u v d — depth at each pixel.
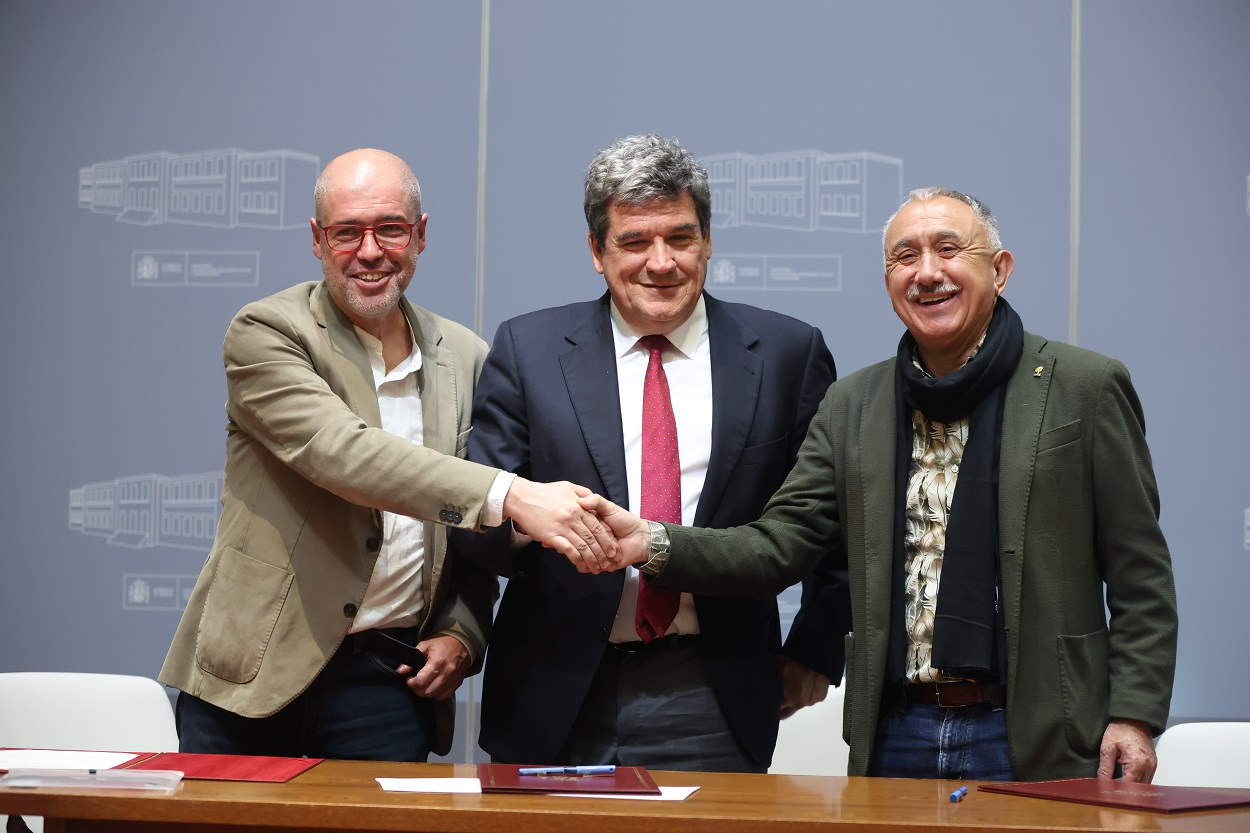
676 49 3.58
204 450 3.62
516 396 2.38
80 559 3.62
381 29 3.64
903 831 1.51
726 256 3.56
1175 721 3.42
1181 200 3.48
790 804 1.64
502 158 3.61
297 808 1.58
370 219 2.31
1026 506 2.06
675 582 2.17
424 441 2.40
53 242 3.67
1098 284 3.48
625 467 2.31
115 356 3.64
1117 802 1.64
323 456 2.21
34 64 3.69
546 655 2.28
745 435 2.32
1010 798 1.70
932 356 2.22
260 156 3.64
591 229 2.36
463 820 1.56
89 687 2.76
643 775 1.82
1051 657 2.02
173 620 3.61
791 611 3.49
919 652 2.10
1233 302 3.47
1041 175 3.50
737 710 2.26
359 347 2.39
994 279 2.18
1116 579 2.06
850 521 2.21
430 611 2.38
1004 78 3.52
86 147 3.67
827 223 3.54
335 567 2.29
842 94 3.55
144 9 3.67
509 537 2.29
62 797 1.60
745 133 3.56
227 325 3.63
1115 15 3.50
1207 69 3.48
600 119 3.59
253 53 3.66
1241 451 3.45
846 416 2.28
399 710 2.33
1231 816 1.58
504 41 3.62
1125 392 2.09
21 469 3.64
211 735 2.25
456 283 3.61
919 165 3.53
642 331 2.38
